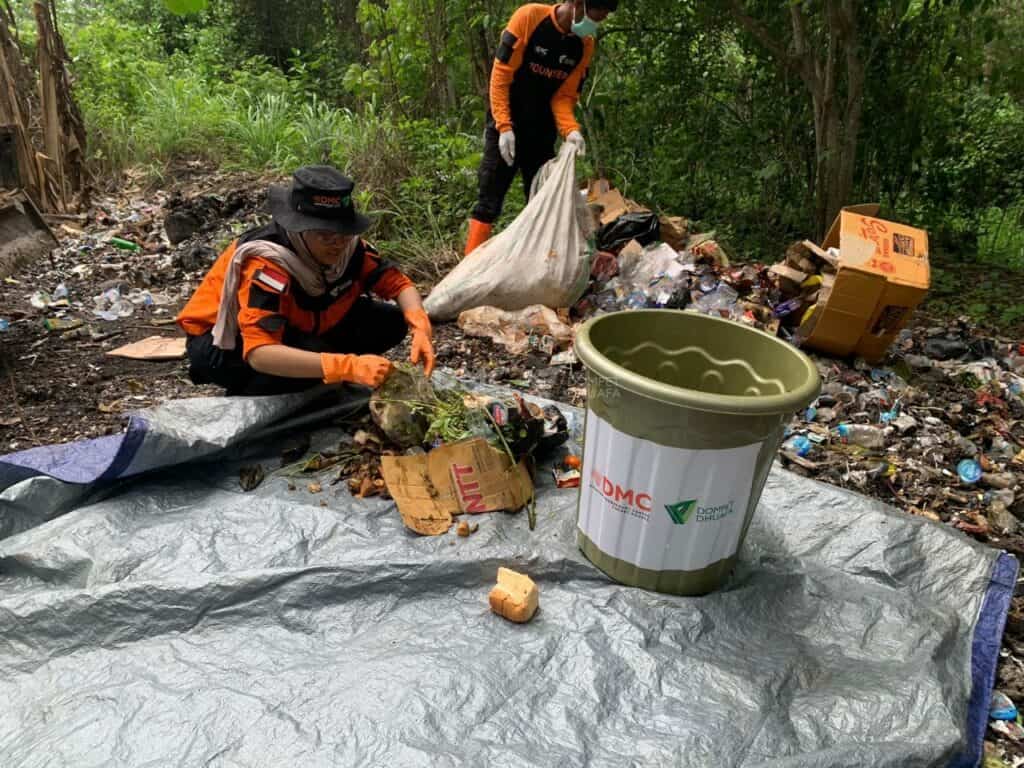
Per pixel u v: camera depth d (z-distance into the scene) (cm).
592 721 170
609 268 438
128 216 627
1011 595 215
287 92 984
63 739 161
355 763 157
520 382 356
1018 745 180
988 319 472
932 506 271
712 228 629
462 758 158
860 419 325
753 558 224
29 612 187
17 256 361
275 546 216
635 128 664
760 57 610
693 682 181
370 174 616
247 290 242
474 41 673
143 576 204
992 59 624
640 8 623
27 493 223
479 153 584
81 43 917
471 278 415
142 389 343
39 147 650
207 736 162
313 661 183
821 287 394
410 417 252
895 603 209
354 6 1127
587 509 211
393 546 218
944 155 626
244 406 252
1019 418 341
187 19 1292
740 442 182
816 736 168
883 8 556
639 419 183
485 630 193
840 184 566
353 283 274
